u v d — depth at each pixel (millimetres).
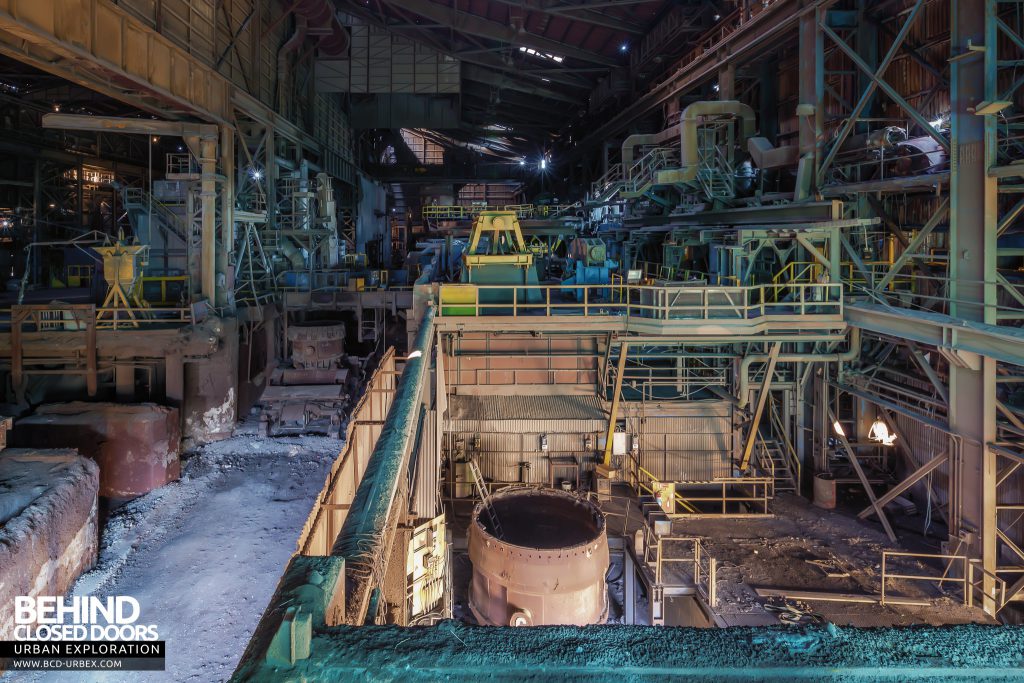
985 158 13859
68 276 38406
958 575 14883
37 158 37531
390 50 45188
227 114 24078
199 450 19719
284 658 1886
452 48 45000
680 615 15516
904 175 20266
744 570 15891
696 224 25953
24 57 15086
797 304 17016
